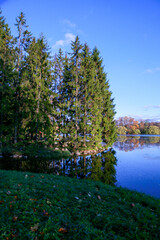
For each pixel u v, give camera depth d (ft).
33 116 70.33
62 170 43.09
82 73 85.30
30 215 11.56
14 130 68.80
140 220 13.83
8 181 19.20
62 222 11.53
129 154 76.07
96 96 86.02
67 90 87.76
